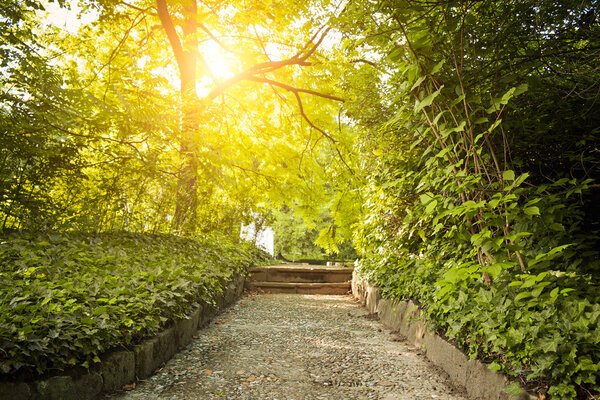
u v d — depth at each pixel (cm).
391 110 468
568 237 320
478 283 344
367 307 785
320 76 997
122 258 503
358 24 331
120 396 282
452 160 318
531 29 311
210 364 379
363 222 730
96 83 684
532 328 244
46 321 254
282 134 1136
